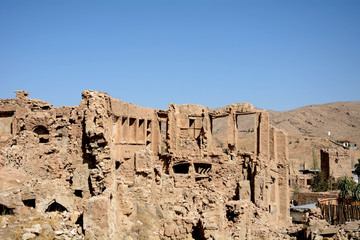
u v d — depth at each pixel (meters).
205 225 28.42
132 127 55.56
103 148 33.09
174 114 58.12
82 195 32.69
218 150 56.28
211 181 54.50
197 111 59.62
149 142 59.94
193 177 55.41
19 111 50.22
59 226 25.80
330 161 93.50
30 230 24.64
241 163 55.28
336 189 85.56
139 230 29.42
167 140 57.69
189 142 57.31
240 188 48.00
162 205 37.09
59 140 37.25
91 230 25.17
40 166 34.41
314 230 38.62
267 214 49.75
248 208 36.84
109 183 32.25
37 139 35.72
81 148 35.47
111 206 26.81
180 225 30.14
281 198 60.47
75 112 37.03
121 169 51.56
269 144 58.81
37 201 29.31
